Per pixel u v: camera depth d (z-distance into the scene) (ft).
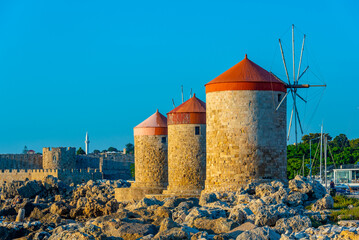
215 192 180.24
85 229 142.92
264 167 186.09
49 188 384.47
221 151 188.34
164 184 286.66
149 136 288.51
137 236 149.69
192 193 238.07
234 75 188.75
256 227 141.18
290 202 166.40
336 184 279.90
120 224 155.74
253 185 179.52
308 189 172.04
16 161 578.66
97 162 602.85
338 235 127.65
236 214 149.28
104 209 243.60
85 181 463.42
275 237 132.05
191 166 247.09
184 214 163.63
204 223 147.74
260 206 150.30
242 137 186.19
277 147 188.14
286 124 192.75
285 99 191.83
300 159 399.44
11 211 278.46
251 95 186.50
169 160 253.24
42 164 586.45
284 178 190.60
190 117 247.50
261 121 186.50
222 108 188.24
